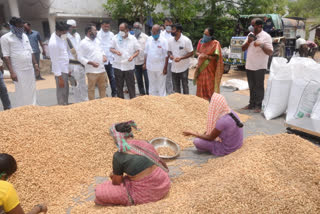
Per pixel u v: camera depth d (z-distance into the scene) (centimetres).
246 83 891
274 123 538
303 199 250
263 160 309
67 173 328
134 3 1263
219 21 1594
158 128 445
